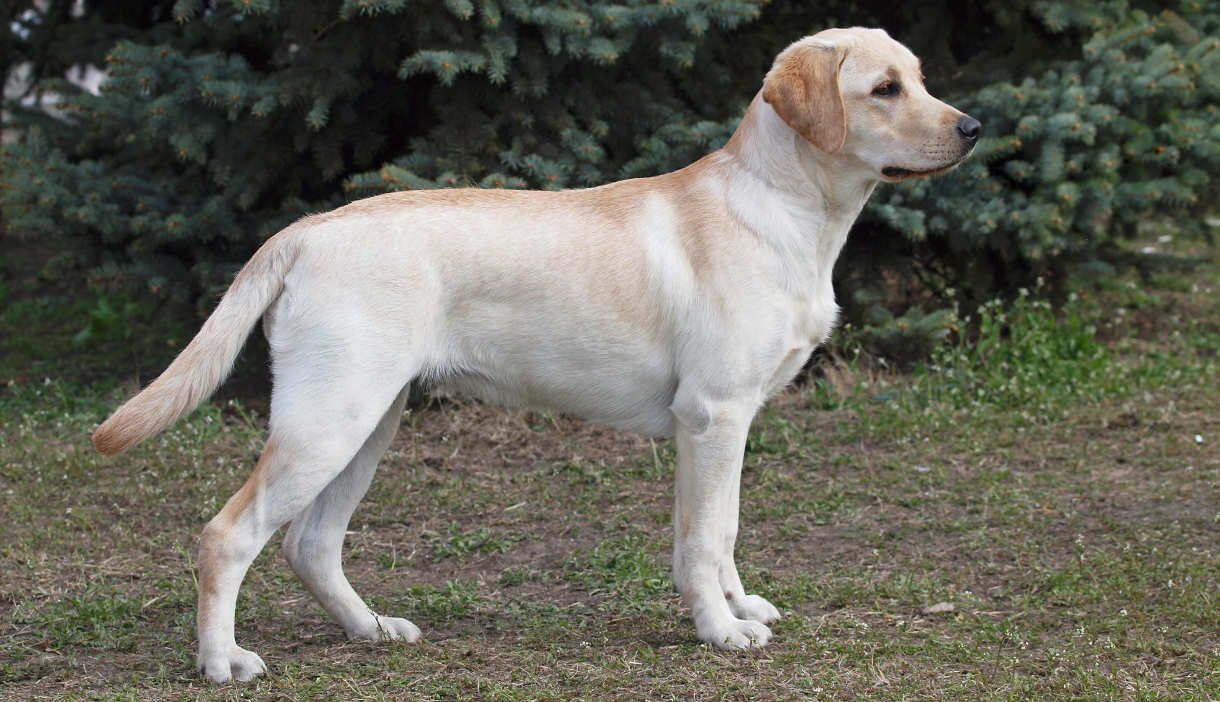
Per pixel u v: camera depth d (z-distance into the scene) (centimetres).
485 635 541
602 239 504
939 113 502
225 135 855
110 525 684
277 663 504
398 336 475
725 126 860
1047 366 942
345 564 643
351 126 887
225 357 476
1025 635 522
